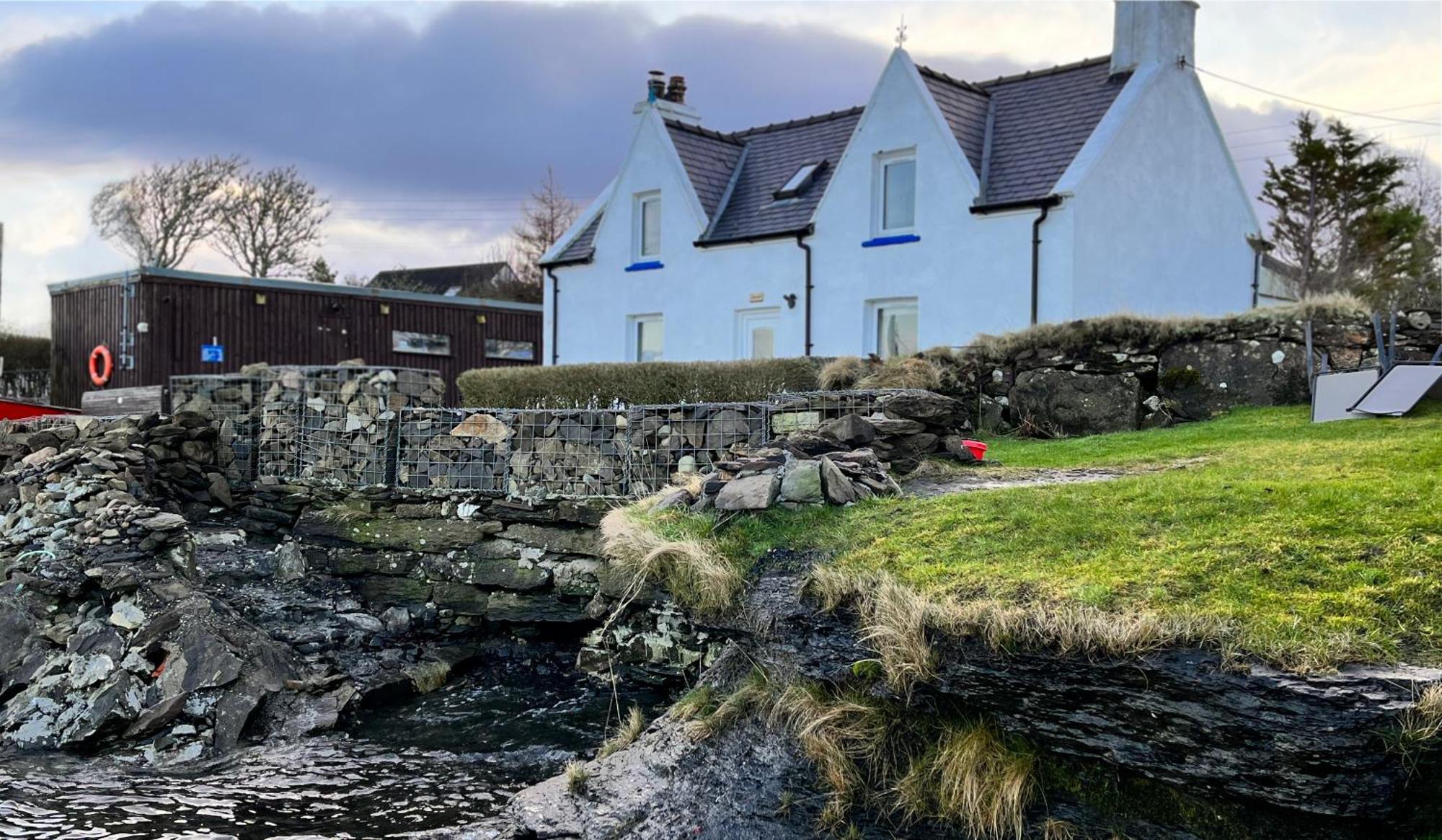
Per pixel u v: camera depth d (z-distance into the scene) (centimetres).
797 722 708
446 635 1169
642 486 1112
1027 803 616
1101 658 589
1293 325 1298
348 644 1110
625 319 2395
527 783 825
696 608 820
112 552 1111
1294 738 523
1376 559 624
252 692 970
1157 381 1343
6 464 1407
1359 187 4150
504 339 2869
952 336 1880
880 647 681
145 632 1016
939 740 657
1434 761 509
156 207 4828
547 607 1120
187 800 797
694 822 680
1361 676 526
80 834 729
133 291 2325
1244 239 2180
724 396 1543
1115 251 1830
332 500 1296
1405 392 1111
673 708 805
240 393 1432
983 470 1054
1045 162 1855
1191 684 559
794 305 2095
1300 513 704
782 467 923
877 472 953
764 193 2261
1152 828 584
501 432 1217
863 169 2000
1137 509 765
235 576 1212
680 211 2280
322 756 894
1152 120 1919
